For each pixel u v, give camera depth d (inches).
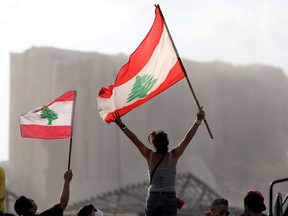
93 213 957.8
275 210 716.0
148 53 874.1
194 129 767.1
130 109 876.6
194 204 6156.5
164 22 868.0
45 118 920.9
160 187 743.1
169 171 744.3
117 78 875.4
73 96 927.0
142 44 875.4
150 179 748.0
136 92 873.5
